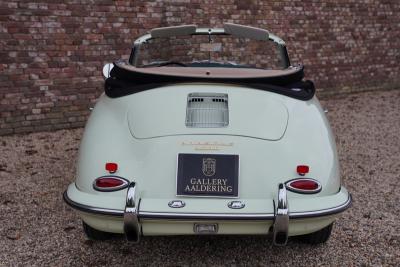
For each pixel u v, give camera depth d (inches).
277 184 105.5
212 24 310.0
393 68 423.5
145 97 121.0
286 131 112.3
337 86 389.4
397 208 163.9
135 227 101.5
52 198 169.5
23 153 225.3
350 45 388.8
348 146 248.7
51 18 253.9
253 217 100.7
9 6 241.3
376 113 332.2
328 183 108.0
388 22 409.4
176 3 292.7
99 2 266.4
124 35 278.1
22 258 126.2
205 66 162.1
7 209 159.0
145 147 109.1
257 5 328.5
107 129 116.0
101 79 275.7
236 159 106.5
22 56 249.9
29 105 257.1
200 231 103.6
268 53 161.9
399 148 245.9
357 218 154.4
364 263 125.0
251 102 117.5
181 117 113.3
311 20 359.6
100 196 105.7
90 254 129.0
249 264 124.2
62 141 247.1
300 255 128.9
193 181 105.2
